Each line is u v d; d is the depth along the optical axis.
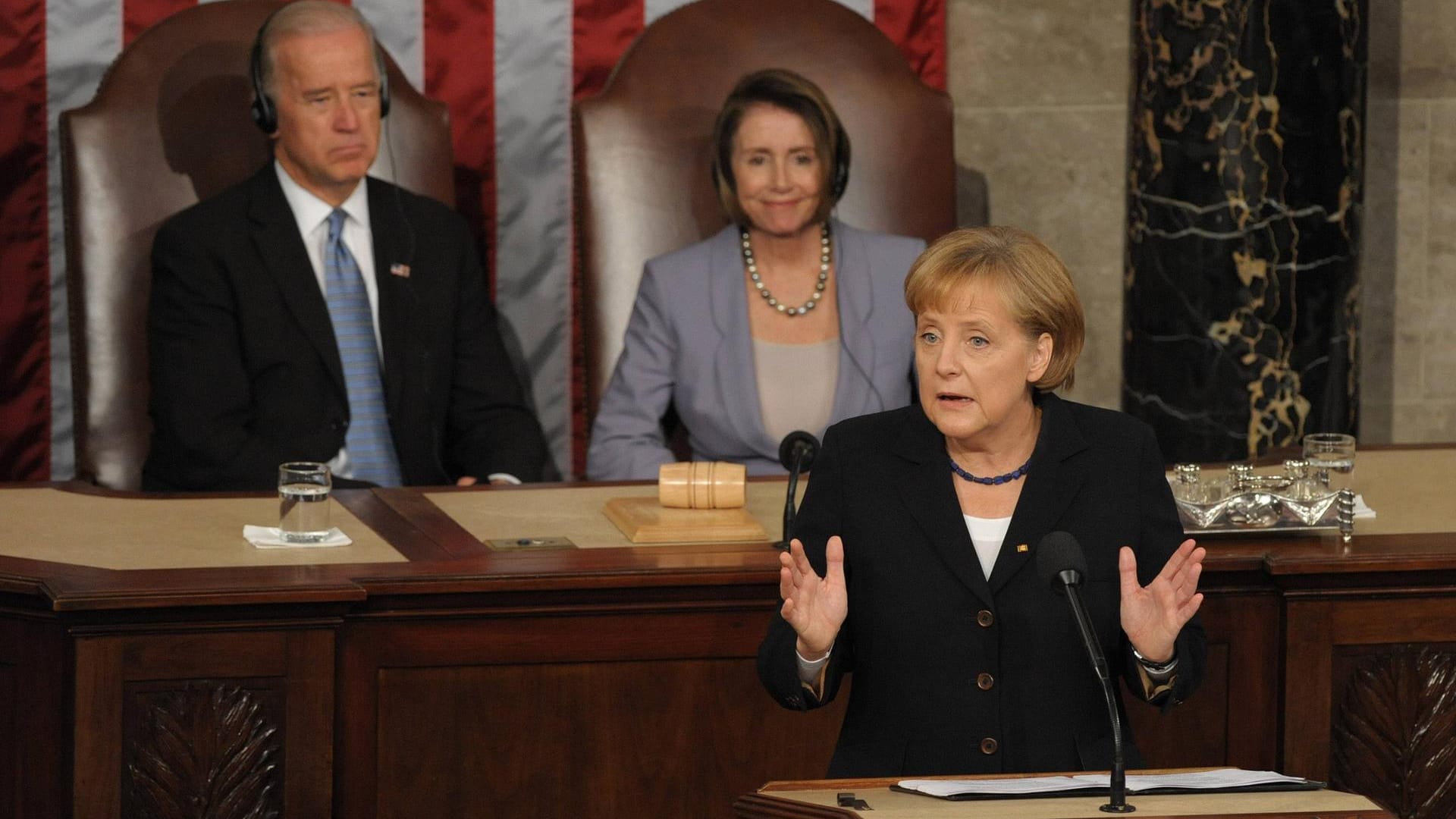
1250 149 17.81
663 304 15.45
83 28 18.23
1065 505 8.70
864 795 7.08
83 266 16.53
